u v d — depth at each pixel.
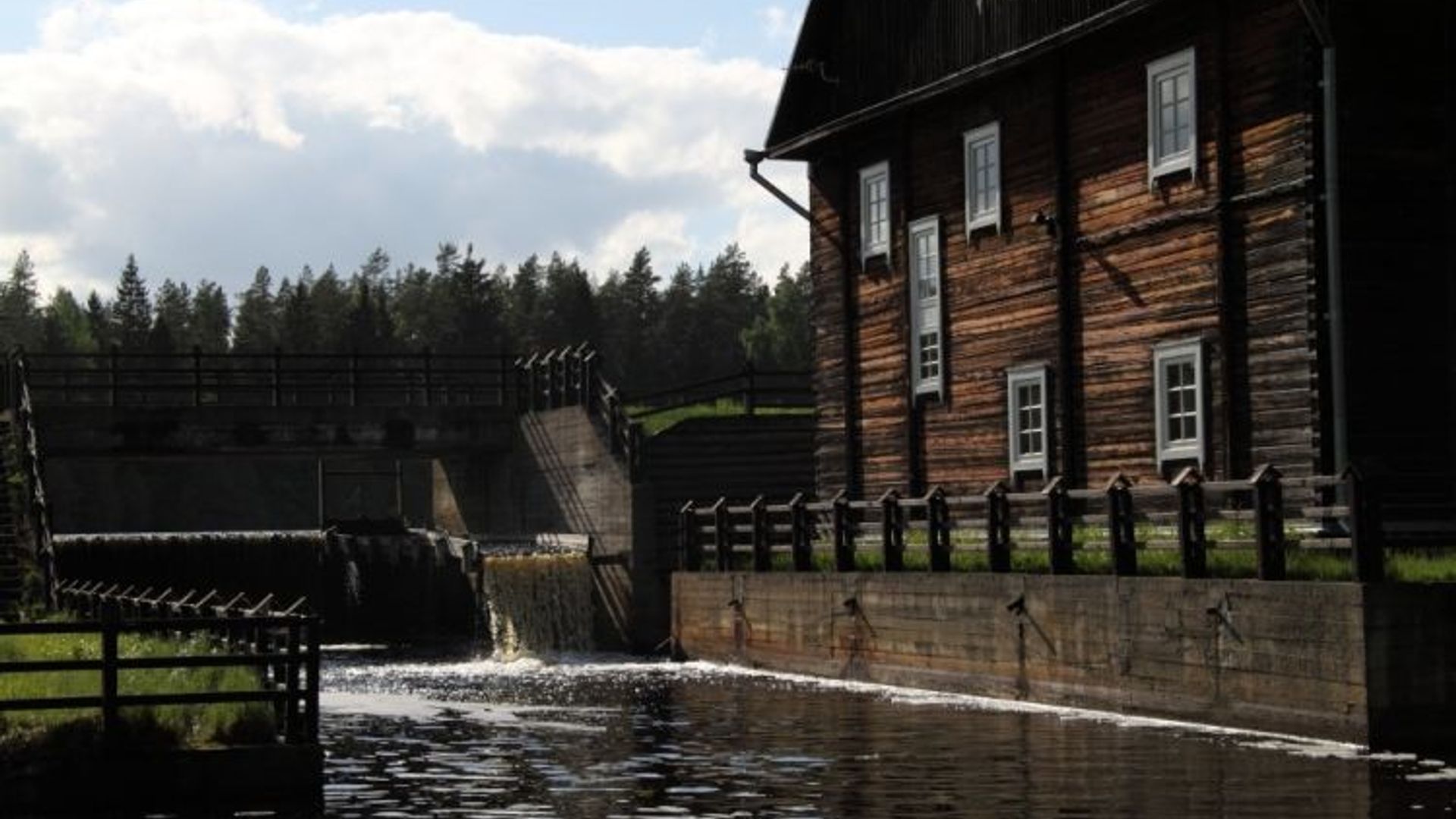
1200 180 26.61
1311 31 24.48
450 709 26.69
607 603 40.38
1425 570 21.14
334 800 17.64
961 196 32.19
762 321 153.62
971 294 31.94
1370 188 24.56
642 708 26.41
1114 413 28.44
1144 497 27.55
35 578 33.22
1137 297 27.94
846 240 35.59
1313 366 24.42
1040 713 24.33
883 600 29.41
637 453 39.47
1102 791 17.41
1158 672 23.19
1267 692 21.38
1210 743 20.62
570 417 42.69
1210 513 22.94
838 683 29.98
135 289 151.38
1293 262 24.84
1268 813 16.00
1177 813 16.09
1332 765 18.78
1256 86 25.55
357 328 124.25
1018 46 29.98
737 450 40.47
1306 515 21.23
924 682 28.31
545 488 44.16
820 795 17.52
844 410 35.56
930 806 16.75
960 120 32.22
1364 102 24.58
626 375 142.12
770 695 27.98
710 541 39.56
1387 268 24.58
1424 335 24.69
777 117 36.25
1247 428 25.66
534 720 24.88
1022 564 26.81
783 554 33.88
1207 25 26.52
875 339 34.84
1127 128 28.22
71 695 18.08
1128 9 26.77
